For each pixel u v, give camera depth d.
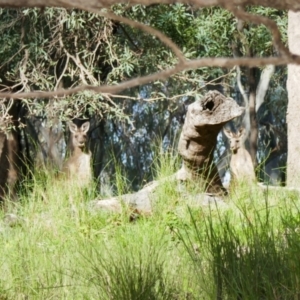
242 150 20.33
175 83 35.69
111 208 18.91
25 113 38.59
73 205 18.78
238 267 11.51
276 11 33.53
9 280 13.97
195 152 18.95
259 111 52.53
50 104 29.25
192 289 12.19
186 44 30.50
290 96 26.91
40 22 31.28
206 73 30.62
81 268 13.84
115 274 12.39
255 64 2.24
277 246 12.23
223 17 29.67
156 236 15.77
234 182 19.98
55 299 13.23
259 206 17.62
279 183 20.84
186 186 19.36
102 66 33.09
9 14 31.28
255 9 28.31
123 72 31.02
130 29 31.38
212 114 18.00
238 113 18.09
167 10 29.42
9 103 30.86
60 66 32.59
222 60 2.26
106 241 16.17
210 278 11.95
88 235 16.98
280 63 2.23
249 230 14.30
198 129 18.19
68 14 28.64
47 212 18.81
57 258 14.71
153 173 21.28
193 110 18.16
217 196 19.83
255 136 41.81
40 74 30.00
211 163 19.34
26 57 30.05
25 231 17.36
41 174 20.62
